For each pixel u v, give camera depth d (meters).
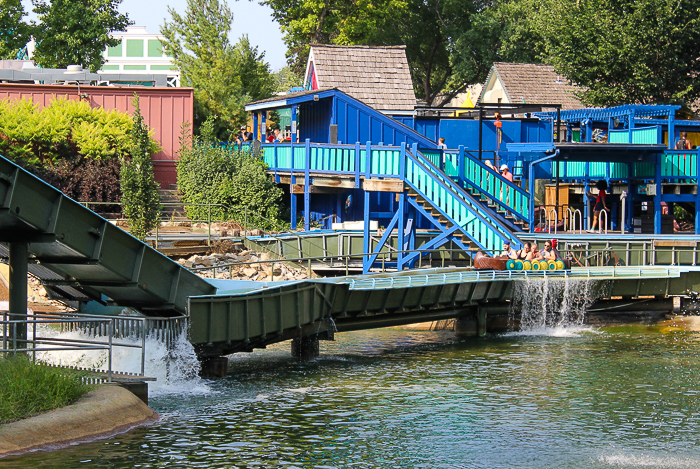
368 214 31.78
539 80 56.22
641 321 29.25
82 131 34.72
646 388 19.14
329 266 31.53
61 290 21.67
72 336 19.73
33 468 12.72
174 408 16.88
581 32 46.44
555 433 15.60
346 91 44.25
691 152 35.84
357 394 18.50
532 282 26.95
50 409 14.45
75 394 15.14
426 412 17.02
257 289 21.78
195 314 19.23
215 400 17.70
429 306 25.78
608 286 28.16
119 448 13.98
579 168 36.75
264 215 35.94
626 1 46.69
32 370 14.99
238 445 14.54
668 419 16.61
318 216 38.88
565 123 42.44
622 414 16.95
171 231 32.59
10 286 17.55
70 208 17.31
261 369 21.22
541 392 18.75
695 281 29.50
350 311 23.98
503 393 18.69
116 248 18.33
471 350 23.98
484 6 75.88
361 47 46.16
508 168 34.50
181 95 39.03
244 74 49.03
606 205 39.97
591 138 40.72
